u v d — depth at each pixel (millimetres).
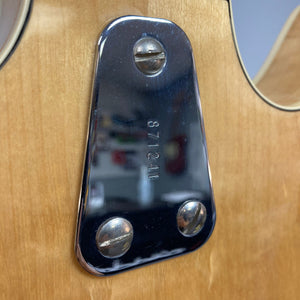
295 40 152
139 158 84
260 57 405
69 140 78
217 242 103
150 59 82
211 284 103
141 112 83
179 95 88
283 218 119
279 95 132
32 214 76
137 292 89
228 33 99
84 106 78
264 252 115
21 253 75
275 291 119
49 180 77
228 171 103
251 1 388
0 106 71
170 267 94
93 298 84
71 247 80
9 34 74
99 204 80
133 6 82
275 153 114
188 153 91
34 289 77
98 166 79
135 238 85
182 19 90
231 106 102
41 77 74
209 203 96
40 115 75
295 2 409
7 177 73
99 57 77
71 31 76
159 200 87
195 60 93
